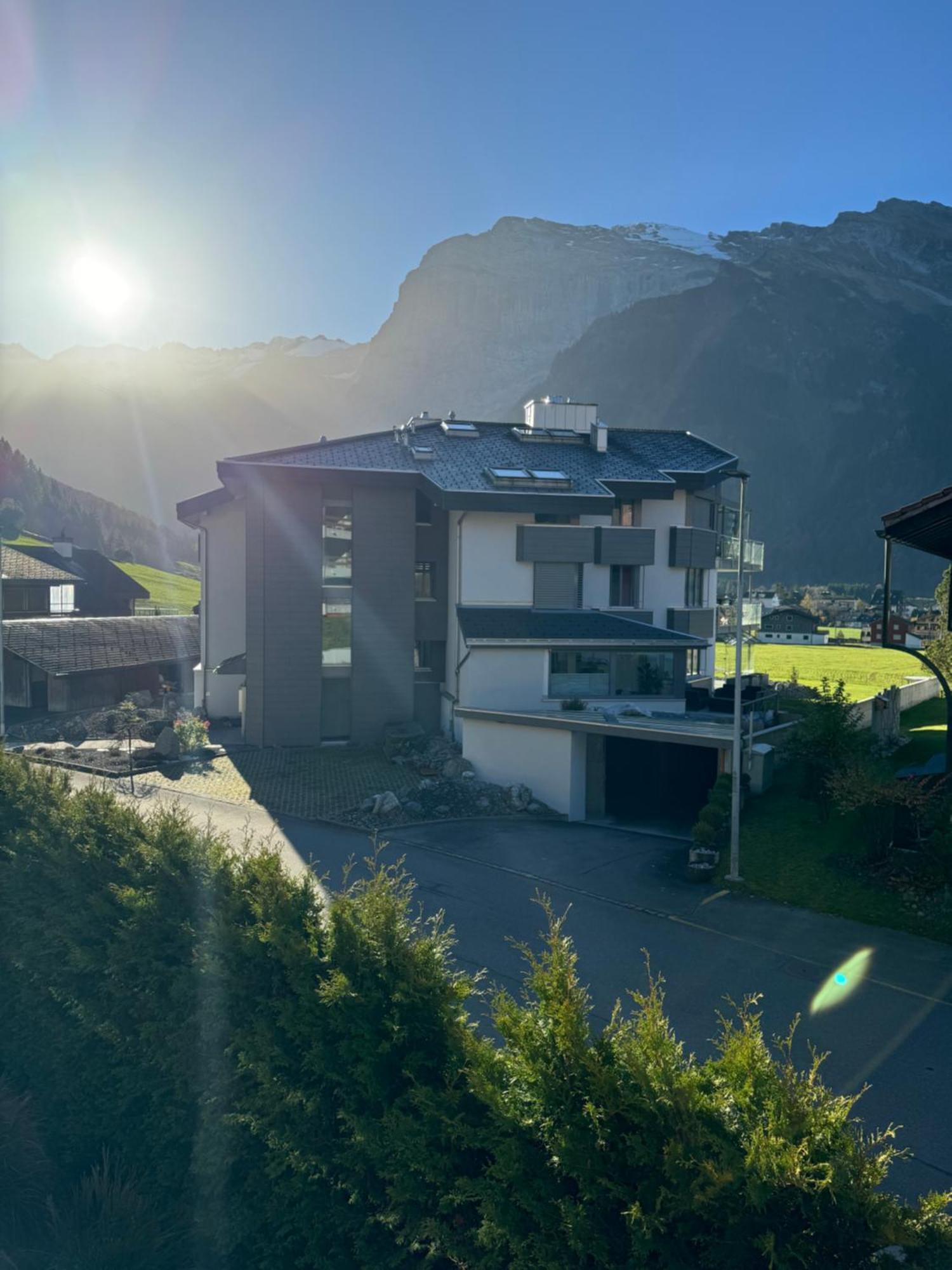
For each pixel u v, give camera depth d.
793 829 24.38
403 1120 7.11
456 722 35.91
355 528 36.88
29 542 75.75
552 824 28.61
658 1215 5.83
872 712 33.97
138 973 9.77
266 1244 8.34
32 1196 9.42
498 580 36.44
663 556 40.41
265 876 9.46
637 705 34.44
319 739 36.91
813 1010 15.07
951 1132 11.40
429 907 20.11
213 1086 8.76
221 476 36.31
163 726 37.62
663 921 19.52
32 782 13.70
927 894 19.53
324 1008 8.02
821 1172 5.67
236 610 43.59
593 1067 6.41
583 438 42.69
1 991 11.66
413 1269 7.32
